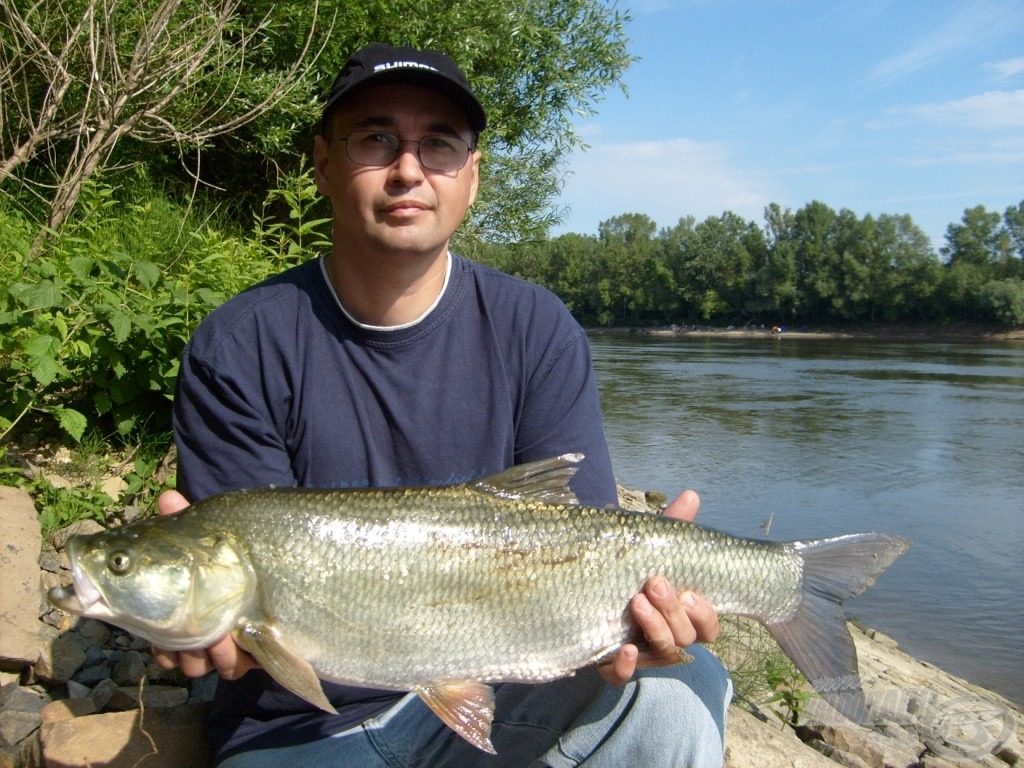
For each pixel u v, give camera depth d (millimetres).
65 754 937
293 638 787
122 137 2781
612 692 845
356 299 885
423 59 886
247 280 1894
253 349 881
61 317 1524
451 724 787
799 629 871
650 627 804
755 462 4875
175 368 1622
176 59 2447
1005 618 2754
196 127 2516
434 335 898
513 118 3799
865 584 877
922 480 4562
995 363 12711
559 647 821
